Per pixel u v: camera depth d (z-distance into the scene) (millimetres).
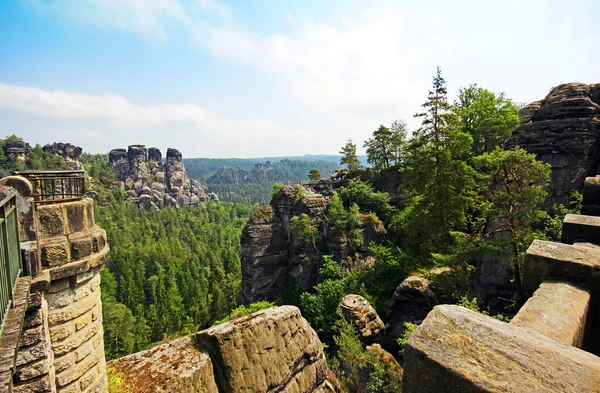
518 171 19891
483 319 2689
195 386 9242
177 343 10398
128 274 83250
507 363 2131
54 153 151250
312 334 12945
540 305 3346
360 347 22016
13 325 4160
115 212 134000
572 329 2873
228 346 10125
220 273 95438
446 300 24375
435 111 25125
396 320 26484
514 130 29375
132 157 179125
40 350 6738
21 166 121625
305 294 38469
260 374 10461
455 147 24641
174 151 193125
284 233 51594
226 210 187000
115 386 8844
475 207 25062
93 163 172375
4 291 4266
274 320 11555
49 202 7387
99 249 8406
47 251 7125
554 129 26781
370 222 45219
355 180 53562
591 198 6391
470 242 21469
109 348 50156
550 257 4109
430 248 25797
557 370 2043
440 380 2236
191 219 151125
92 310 8391
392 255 35500
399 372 19375
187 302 79562
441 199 24641
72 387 7738
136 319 64750
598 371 2021
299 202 49688
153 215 144000
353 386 20203
